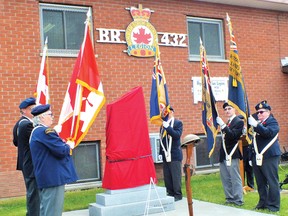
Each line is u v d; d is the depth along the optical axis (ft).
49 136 18.38
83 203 28.48
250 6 43.11
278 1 42.47
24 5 32.22
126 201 24.12
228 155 25.86
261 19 44.04
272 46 44.55
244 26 42.96
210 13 41.01
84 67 22.02
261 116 24.72
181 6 39.24
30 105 22.58
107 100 35.01
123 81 35.83
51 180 18.38
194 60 39.58
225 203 26.73
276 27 45.01
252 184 31.01
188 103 39.01
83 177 34.47
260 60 43.62
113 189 24.02
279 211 23.94
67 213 25.81
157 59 27.76
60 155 18.51
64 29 34.14
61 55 33.40
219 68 41.22
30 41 32.30
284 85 45.06
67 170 19.02
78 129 21.67
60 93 33.17
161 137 28.76
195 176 38.09
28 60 32.14
